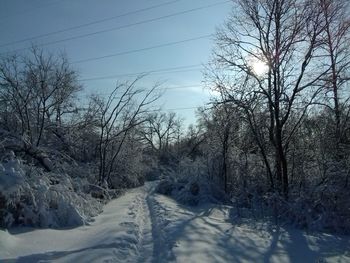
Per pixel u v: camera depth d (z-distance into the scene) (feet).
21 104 81.20
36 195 49.52
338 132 70.23
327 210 55.31
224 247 38.01
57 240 40.37
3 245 34.91
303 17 63.77
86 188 75.97
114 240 38.22
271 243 41.57
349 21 64.13
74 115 97.04
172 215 58.18
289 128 74.90
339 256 37.68
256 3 65.57
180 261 31.89
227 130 85.10
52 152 77.77
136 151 123.13
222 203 80.12
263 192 69.72
